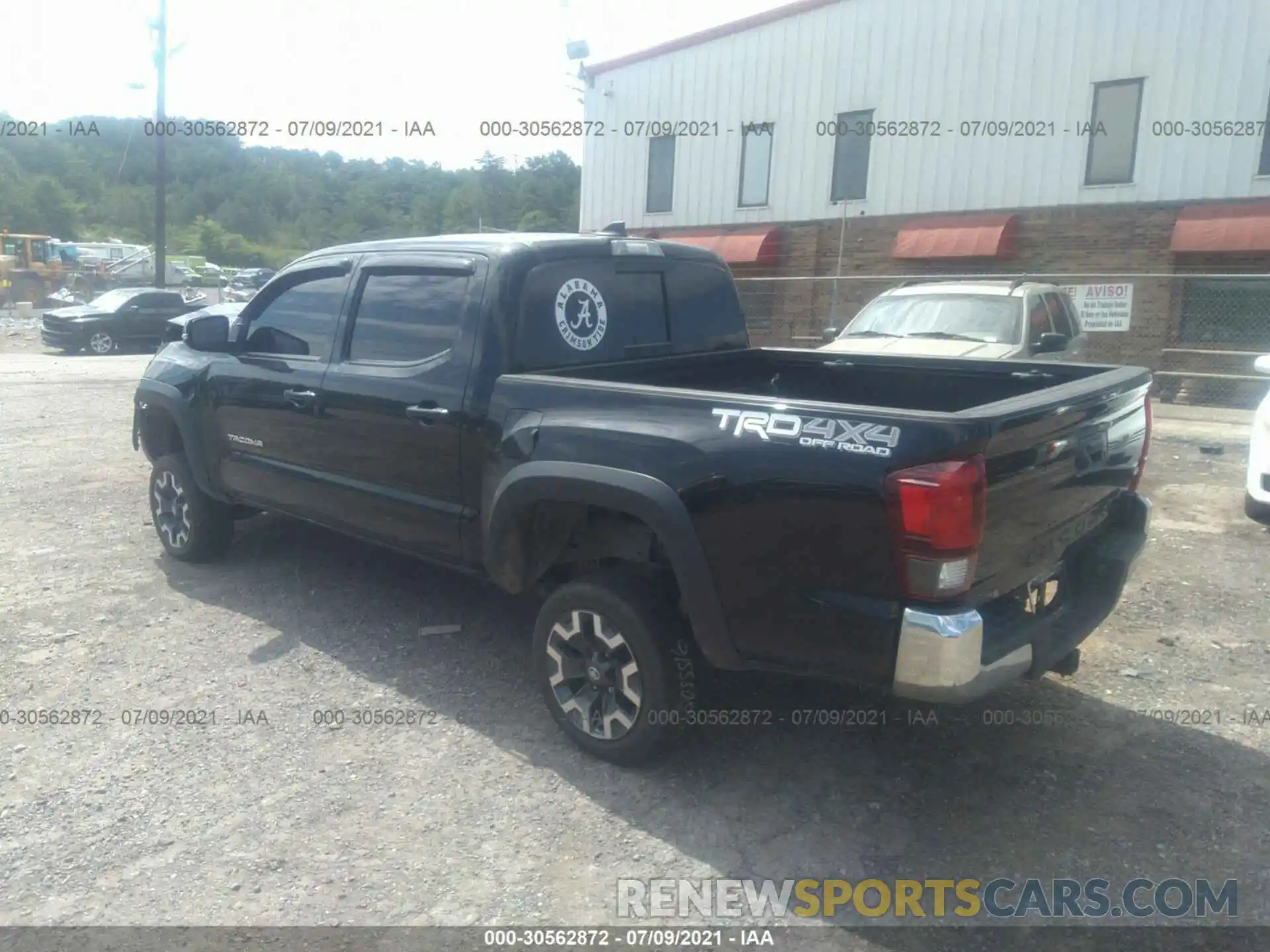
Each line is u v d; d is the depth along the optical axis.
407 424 4.46
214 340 5.40
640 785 3.75
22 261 42.22
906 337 9.80
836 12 19.16
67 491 8.07
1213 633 5.18
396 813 3.57
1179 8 15.91
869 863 3.31
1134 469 4.25
